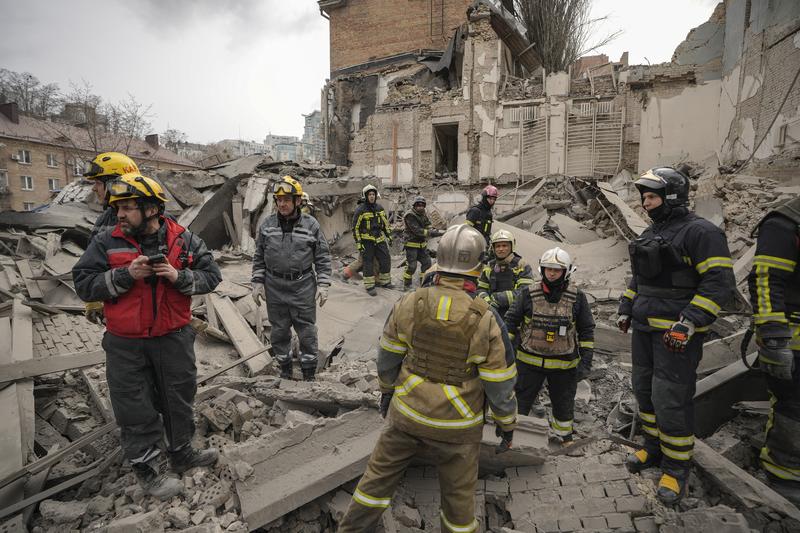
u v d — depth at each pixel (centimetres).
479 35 1819
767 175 1065
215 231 951
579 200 1619
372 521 214
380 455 214
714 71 1546
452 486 204
